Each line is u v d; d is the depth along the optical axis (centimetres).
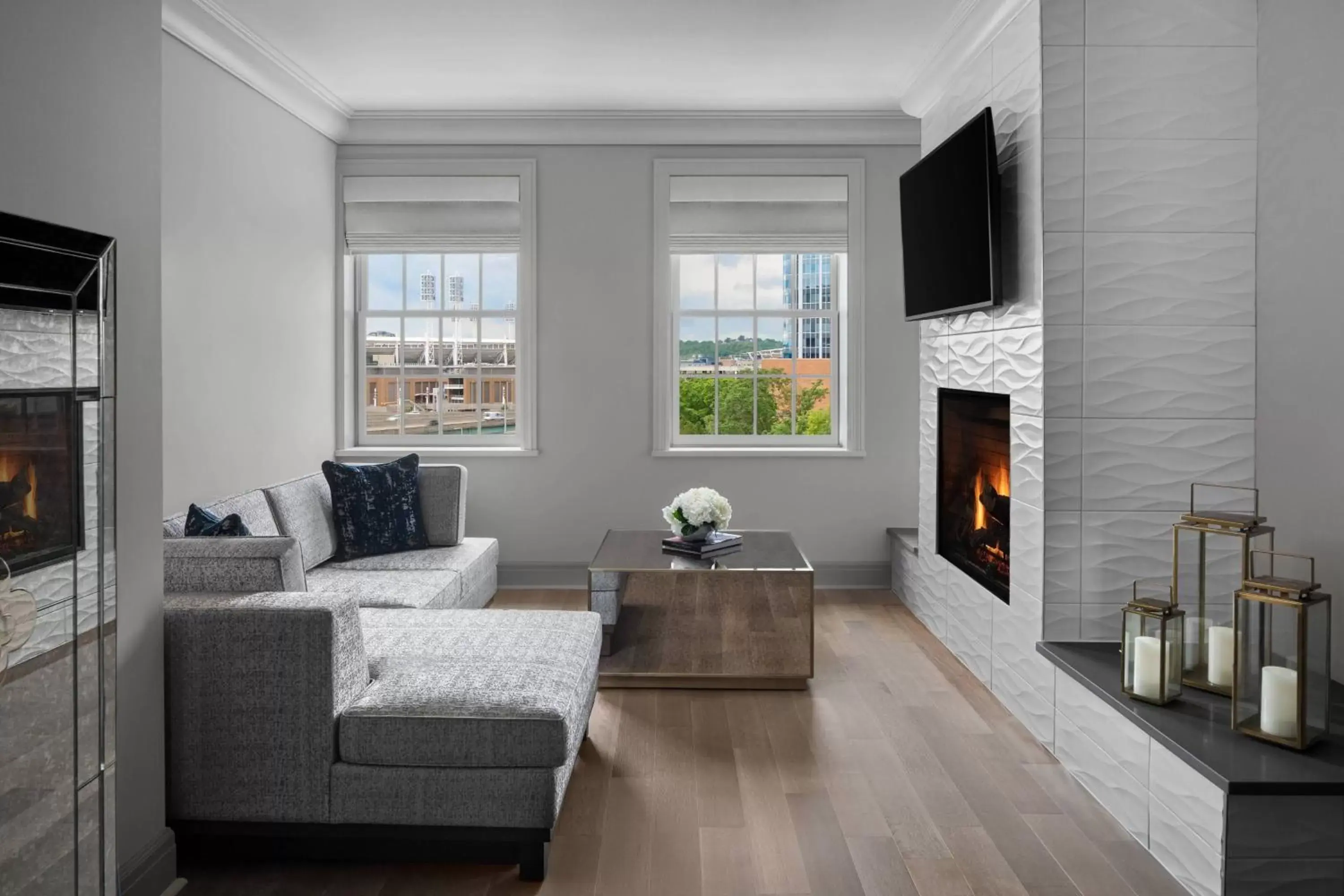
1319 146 278
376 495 462
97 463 186
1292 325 291
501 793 232
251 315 434
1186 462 312
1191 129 309
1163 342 311
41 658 171
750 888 228
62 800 177
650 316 545
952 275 376
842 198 542
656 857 244
